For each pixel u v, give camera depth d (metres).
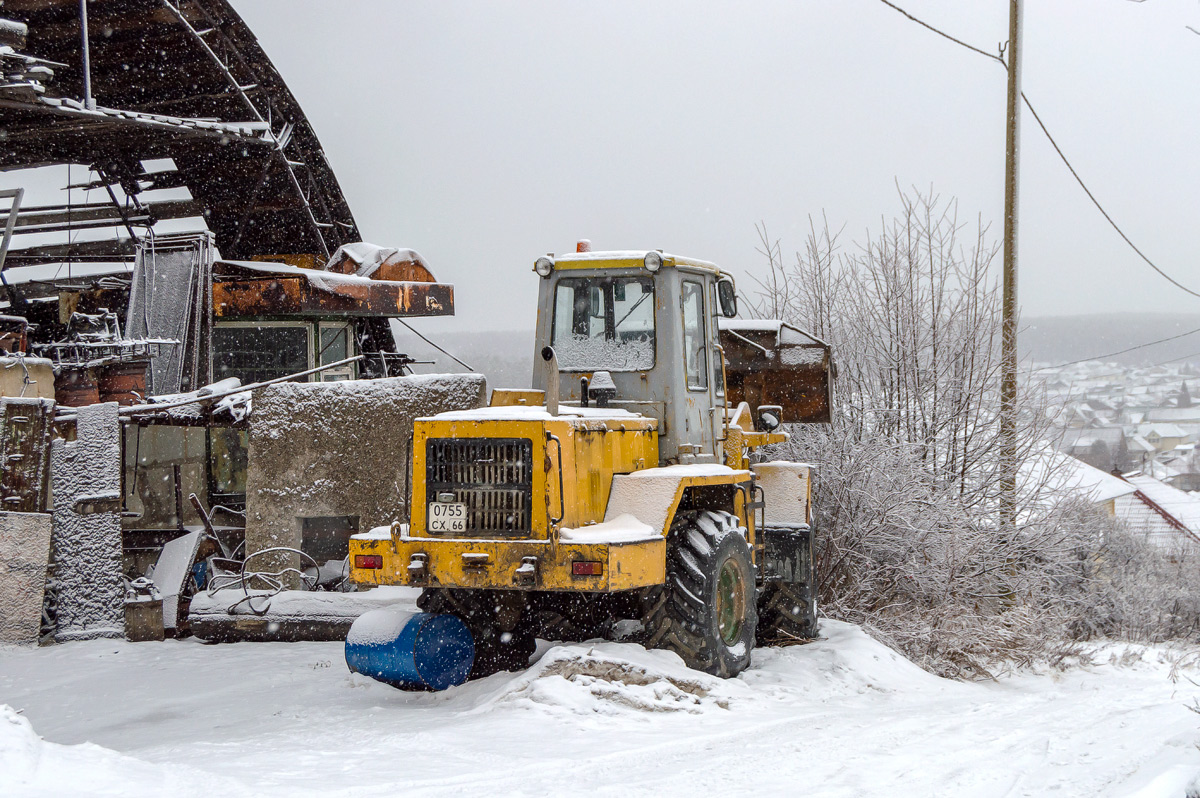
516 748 5.48
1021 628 11.40
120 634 10.44
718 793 4.59
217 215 18.81
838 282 14.62
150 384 14.14
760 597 9.67
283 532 11.57
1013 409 13.18
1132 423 87.62
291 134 17.95
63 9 15.34
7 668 9.20
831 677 8.38
